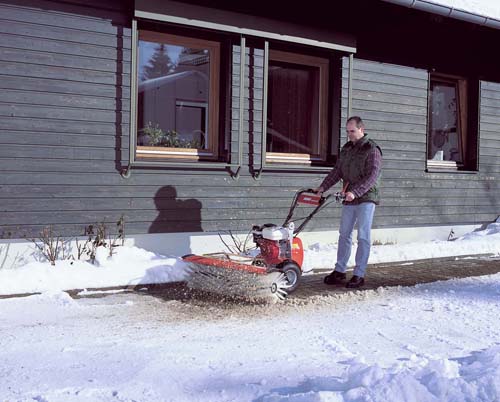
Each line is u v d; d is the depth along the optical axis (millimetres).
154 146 8352
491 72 12109
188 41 8523
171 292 6551
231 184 8742
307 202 6941
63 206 7426
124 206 7859
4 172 7059
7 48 7023
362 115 10211
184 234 8328
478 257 9836
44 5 7215
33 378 3750
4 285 6098
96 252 7035
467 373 3680
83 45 7480
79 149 7500
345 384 3533
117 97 7734
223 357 4266
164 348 4453
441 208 11320
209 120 8812
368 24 9938
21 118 7129
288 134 9727
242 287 6008
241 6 8539
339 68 9781
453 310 6016
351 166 7074
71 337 4703
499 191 12156
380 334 5070
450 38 11281
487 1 10328
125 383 3686
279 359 4246
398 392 3266
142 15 7664
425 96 11031
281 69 9633
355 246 9508
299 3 9031
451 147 12031
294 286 6621
